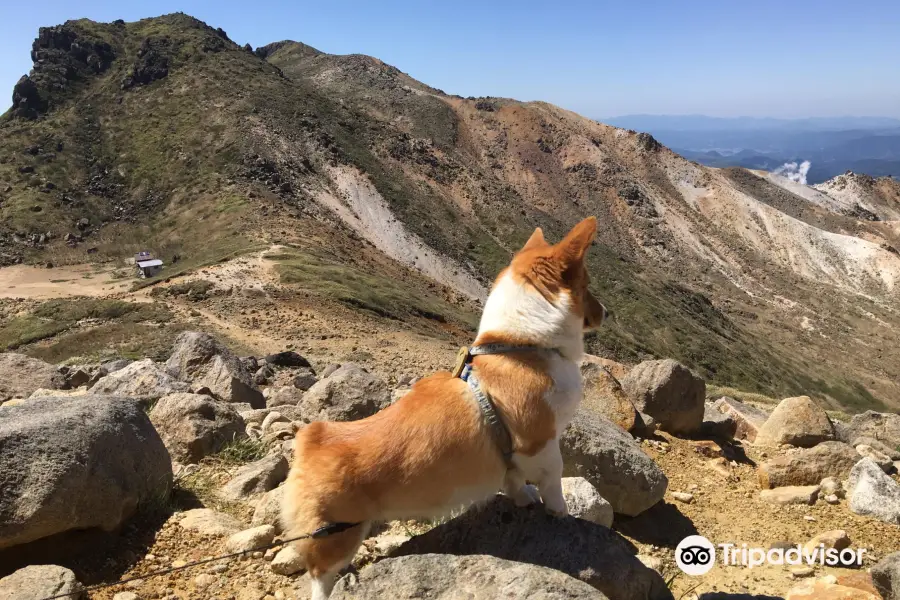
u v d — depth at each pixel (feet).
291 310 125.08
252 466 17.63
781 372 304.09
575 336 10.65
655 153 636.07
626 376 27.53
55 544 12.61
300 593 11.80
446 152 420.36
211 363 30.09
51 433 12.84
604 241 508.53
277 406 27.84
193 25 454.40
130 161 324.60
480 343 10.70
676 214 557.74
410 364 78.64
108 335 115.34
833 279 509.35
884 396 319.27
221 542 13.61
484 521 11.89
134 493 14.06
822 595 12.45
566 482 15.55
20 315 146.61
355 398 23.54
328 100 424.05
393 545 13.57
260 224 231.09
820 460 21.62
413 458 10.10
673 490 20.77
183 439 18.72
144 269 195.83
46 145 331.77
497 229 349.41
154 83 386.73
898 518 18.88
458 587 9.55
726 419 27.30
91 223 279.90
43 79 377.09
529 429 10.20
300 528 10.33
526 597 9.09
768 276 495.00
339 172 325.83
